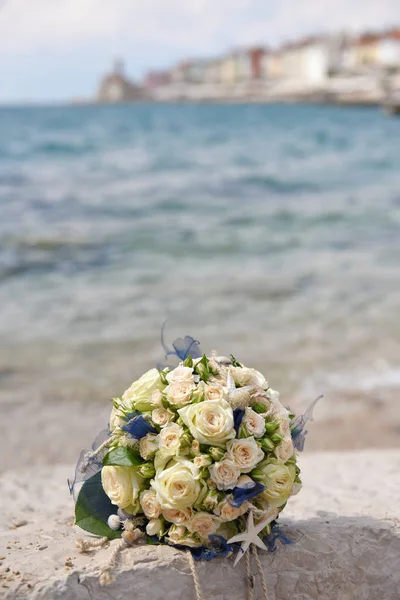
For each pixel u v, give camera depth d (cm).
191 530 246
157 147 3931
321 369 806
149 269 1303
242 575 255
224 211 1967
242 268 1323
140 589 245
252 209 2006
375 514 317
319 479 436
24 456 595
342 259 1402
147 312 1030
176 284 1194
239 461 240
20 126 5438
